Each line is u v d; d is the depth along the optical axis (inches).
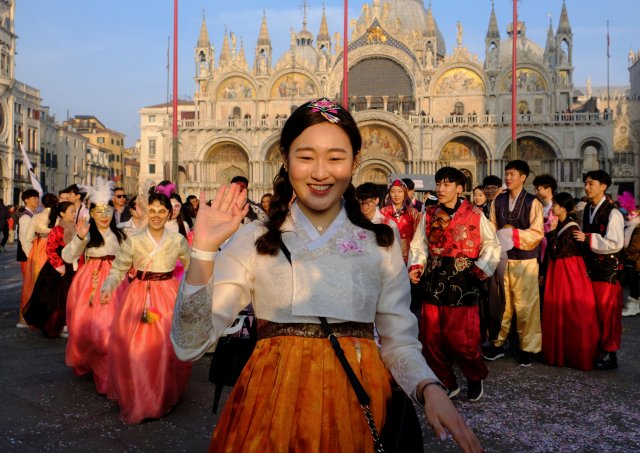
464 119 2192.4
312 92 2356.1
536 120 2151.8
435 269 261.1
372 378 96.0
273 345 96.3
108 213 295.7
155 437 216.2
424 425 233.9
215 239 88.8
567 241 328.8
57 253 363.9
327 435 88.9
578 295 322.0
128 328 234.1
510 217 327.0
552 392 279.1
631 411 250.1
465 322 256.1
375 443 88.7
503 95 2242.9
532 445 211.5
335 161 99.9
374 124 2231.8
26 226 422.3
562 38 2231.8
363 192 327.3
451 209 265.3
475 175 2266.2
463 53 2260.1
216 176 2405.3
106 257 295.4
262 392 92.4
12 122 2458.2
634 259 479.5
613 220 320.8
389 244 104.2
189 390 274.5
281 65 2359.7
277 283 96.7
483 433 223.1
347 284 96.7
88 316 279.1
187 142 2345.0
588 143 2192.4
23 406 249.9
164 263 249.9
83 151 3587.6
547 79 2201.0
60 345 369.7
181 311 87.2
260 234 100.5
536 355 354.3
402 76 2322.8
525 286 326.3
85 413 242.1
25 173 2655.0
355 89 2346.2
